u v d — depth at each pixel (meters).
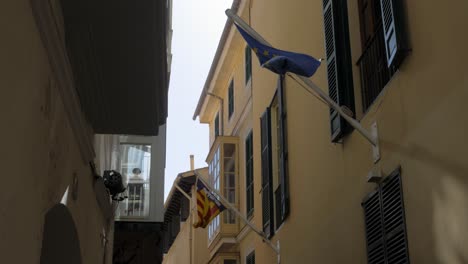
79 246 7.57
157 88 7.24
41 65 5.03
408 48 6.80
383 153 7.56
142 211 13.08
